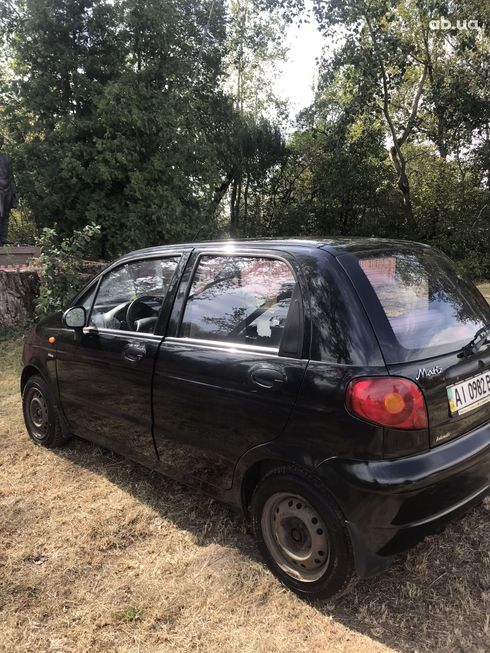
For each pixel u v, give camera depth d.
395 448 2.23
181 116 19.39
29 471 3.93
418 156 25.23
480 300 3.04
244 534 3.08
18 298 9.21
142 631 2.40
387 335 2.36
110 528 3.17
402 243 3.03
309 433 2.38
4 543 3.06
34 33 17.45
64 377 3.94
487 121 21.02
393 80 20.98
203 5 21.44
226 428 2.75
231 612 2.49
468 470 2.43
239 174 24.34
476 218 23.03
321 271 2.53
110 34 17.95
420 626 2.36
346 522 2.29
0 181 12.67
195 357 2.92
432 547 2.89
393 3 18.34
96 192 17.59
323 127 23.94
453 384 2.45
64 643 2.34
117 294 3.68
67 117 17.23
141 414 3.29
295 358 2.50
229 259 3.00
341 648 2.26
